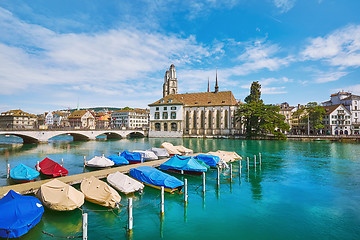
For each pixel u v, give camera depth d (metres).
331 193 19.73
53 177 22.78
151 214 15.24
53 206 14.20
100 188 16.27
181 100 107.25
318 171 28.38
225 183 22.92
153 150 39.12
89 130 78.06
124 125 146.38
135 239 12.08
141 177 20.83
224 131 95.44
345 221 14.25
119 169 24.62
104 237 12.27
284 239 12.10
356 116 96.00
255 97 98.69
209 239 12.12
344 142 70.38
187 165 24.89
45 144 62.91
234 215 15.27
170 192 18.94
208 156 30.02
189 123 100.94
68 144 64.81
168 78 120.88
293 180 24.09
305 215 15.23
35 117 142.12
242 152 46.22
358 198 18.42
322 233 12.76
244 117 88.06
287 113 110.00
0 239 11.06
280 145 61.16
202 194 19.47
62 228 13.09
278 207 16.64
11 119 127.25
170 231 12.98
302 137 77.56
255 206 16.86
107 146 59.78
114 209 15.45
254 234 12.67
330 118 94.12
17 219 11.52
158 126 103.75
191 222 14.17
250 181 23.73
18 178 21.08
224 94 101.56
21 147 55.31
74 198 14.66
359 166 31.47
